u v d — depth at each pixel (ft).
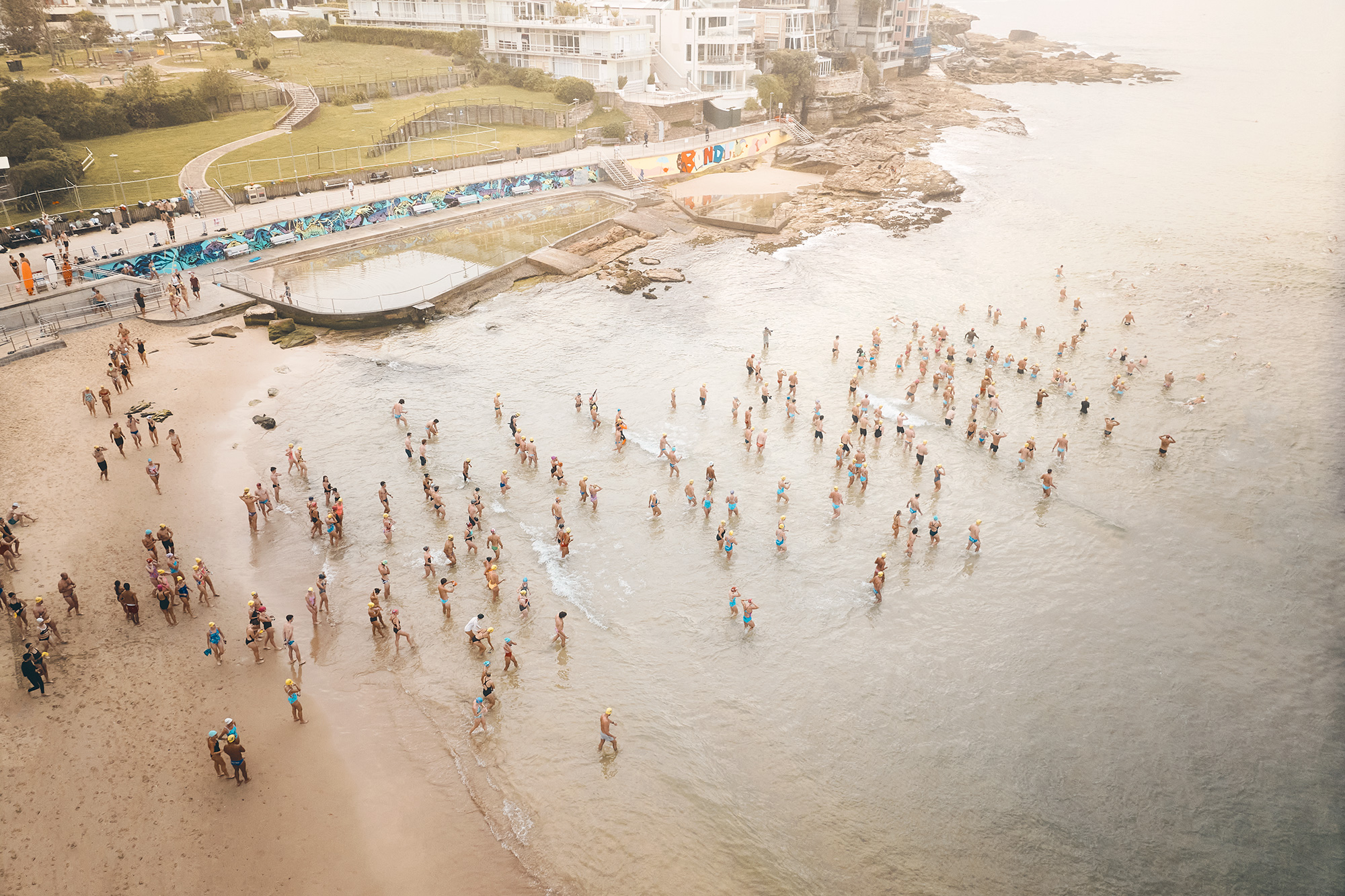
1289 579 105.81
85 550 102.37
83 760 74.95
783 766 79.82
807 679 90.22
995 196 271.69
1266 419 139.33
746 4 407.64
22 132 196.03
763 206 260.42
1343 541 111.86
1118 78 513.45
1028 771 80.07
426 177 240.94
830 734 83.56
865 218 249.14
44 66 307.17
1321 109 414.00
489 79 344.69
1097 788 78.59
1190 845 73.41
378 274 190.60
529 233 225.15
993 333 171.83
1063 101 453.58
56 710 79.61
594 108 313.32
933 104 421.59
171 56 345.92
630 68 330.95
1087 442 133.90
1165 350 163.43
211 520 110.83
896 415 141.59
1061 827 74.64
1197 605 101.86
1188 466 127.85
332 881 66.85
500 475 122.62
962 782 78.79
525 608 96.63
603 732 79.36
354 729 81.66
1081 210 254.88
